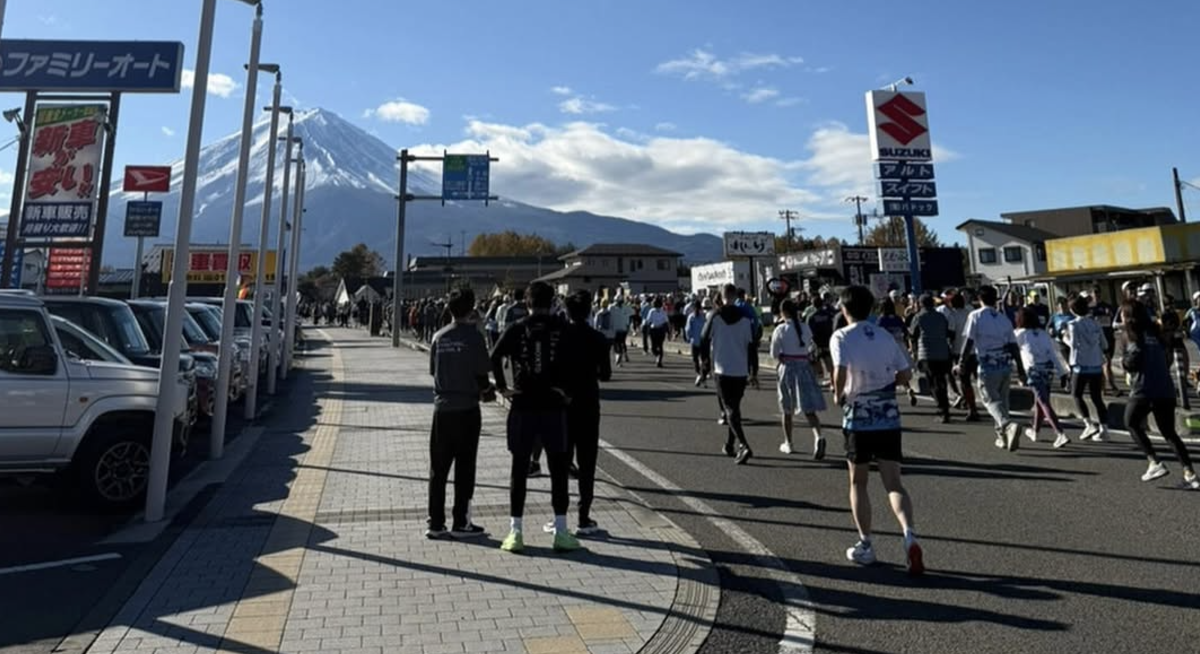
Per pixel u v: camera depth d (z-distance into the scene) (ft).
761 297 161.38
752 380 28.99
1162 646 12.24
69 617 13.94
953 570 16.07
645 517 20.21
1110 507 20.84
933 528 19.12
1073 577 15.48
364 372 65.10
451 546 17.57
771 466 27.22
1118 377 54.70
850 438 16.70
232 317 29.89
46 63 35.50
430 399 46.47
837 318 39.06
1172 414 23.38
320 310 260.21
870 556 16.51
